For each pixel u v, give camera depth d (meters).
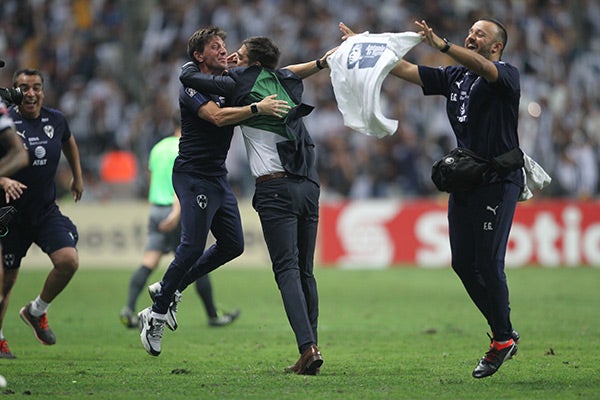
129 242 62.81
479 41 24.30
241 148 69.50
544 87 78.12
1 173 21.88
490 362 23.75
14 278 28.89
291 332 35.31
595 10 86.12
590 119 77.69
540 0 85.00
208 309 36.91
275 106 24.03
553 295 47.59
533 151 71.38
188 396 21.50
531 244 64.69
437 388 22.59
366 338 33.47
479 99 23.30
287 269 24.58
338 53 24.52
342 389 22.38
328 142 71.69
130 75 78.69
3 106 22.22
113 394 21.81
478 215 23.44
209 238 59.81
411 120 73.88
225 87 24.59
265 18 78.38
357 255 64.25
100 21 81.12
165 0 79.81
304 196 24.75
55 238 28.33
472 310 42.19
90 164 71.62
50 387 22.86
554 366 26.39
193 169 25.73
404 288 51.59
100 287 51.84
